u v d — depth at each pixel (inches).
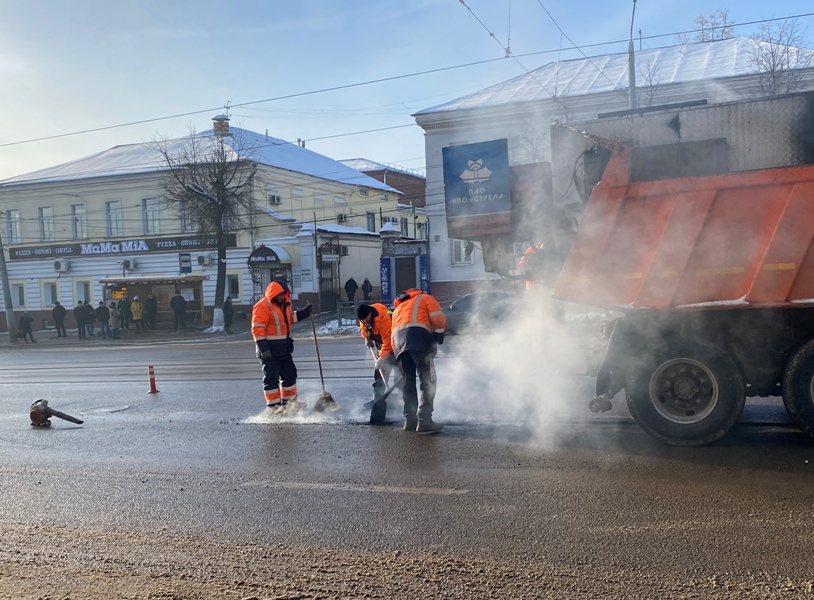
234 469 262.1
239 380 527.5
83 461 287.4
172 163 1412.4
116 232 1596.9
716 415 253.1
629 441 269.7
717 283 255.8
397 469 249.0
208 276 1494.8
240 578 162.4
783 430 274.5
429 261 1279.5
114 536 195.6
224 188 1326.3
